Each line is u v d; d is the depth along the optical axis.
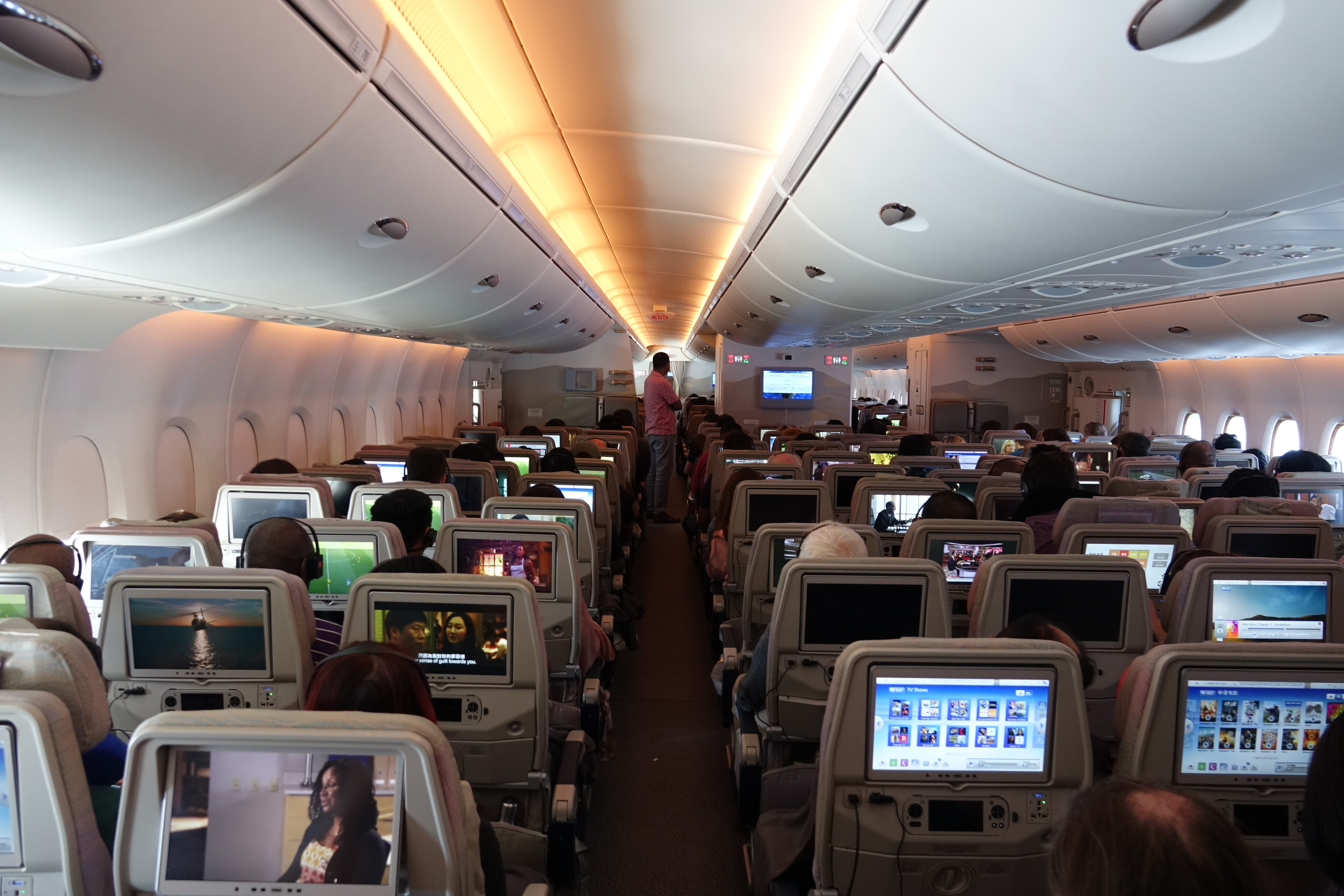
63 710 1.63
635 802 4.09
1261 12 2.05
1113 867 1.04
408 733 1.39
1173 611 3.54
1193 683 2.11
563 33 3.90
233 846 1.42
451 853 1.42
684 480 18.67
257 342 7.48
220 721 1.41
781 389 18.20
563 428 12.79
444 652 2.79
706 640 6.88
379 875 1.40
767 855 2.66
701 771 4.44
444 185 4.32
